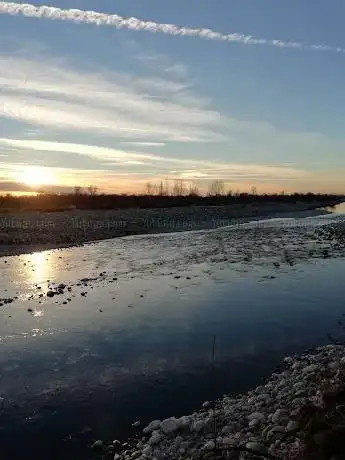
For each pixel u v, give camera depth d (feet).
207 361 37.52
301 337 43.27
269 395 30.19
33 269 83.92
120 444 26.05
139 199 370.73
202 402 30.63
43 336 44.11
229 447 22.74
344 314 50.98
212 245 119.85
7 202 317.63
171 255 101.45
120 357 38.65
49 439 26.71
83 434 27.17
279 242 123.75
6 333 45.03
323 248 108.06
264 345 41.16
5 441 26.58
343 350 38.29
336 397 24.53
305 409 25.50
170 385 33.27
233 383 33.42
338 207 428.56
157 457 24.03
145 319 49.52
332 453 19.44
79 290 64.39
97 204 330.95
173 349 40.37
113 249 116.26
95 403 30.81
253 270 79.15
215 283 68.28
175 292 62.39
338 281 68.64
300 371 33.96
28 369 36.40
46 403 30.91
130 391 32.45
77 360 38.11
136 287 65.98
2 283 70.38
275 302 56.49
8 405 30.73
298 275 73.82
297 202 453.58
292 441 23.02
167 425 26.84
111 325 47.42
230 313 51.70
